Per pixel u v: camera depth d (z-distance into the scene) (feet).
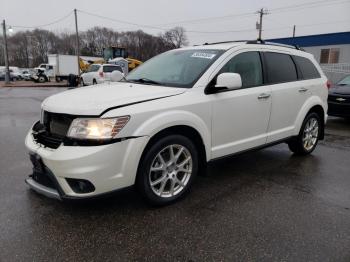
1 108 37.91
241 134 13.76
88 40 249.14
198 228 10.11
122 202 11.74
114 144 9.84
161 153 11.29
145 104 10.62
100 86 13.21
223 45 14.26
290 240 9.49
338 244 9.30
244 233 9.86
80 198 9.79
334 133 25.32
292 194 12.77
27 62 280.72
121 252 8.87
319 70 18.42
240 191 13.00
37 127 11.59
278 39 107.86
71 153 9.59
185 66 13.47
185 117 11.34
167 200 11.49
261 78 14.62
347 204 11.95
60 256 8.66
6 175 14.30
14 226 10.03
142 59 228.63
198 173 13.01
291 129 16.42
